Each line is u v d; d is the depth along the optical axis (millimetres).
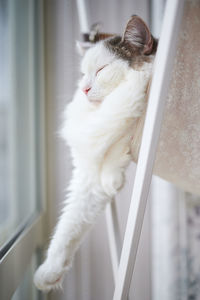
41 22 1038
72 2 1030
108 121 582
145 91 592
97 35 751
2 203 941
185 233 985
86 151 600
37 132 1066
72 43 1032
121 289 542
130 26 642
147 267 1064
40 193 1063
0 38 888
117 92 604
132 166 1034
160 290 988
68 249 610
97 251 1059
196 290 995
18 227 895
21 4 992
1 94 924
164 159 592
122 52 656
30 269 924
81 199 613
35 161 1062
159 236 984
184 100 565
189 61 553
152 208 1013
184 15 533
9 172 982
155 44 650
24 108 1033
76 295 1010
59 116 1048
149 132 524
